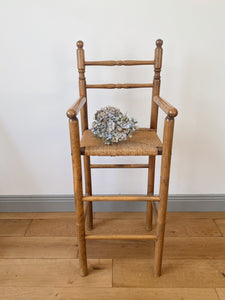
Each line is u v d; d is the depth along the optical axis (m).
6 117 1.20
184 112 1.20
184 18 1.04
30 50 1.08
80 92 1.03
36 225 1.27
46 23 1.04
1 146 1.26
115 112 0.88
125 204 1.38
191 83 1.14
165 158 0.81
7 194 1.36
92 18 1.04
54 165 1.30
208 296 0.89
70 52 1.09
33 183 1.34
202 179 1.34
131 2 1.01
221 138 1.25
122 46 1.09
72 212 1.38
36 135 1.24
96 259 1.05
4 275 0.98
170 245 1.12
